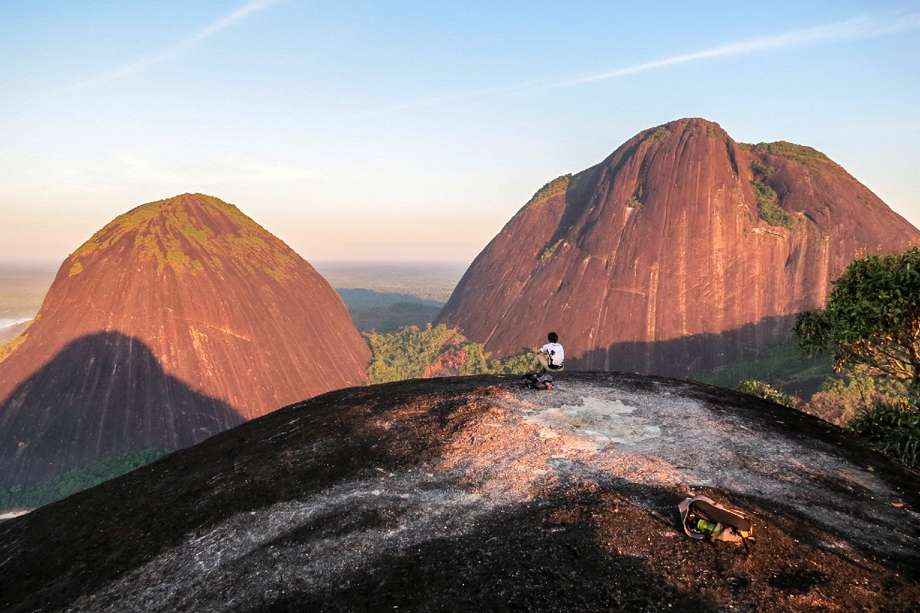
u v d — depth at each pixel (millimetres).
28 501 85562
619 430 9695
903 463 9305
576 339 140500
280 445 10117
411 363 156750
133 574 6680
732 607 4668
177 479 9719
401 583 5434
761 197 155375
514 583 5172
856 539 5992
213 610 5602
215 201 172750
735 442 9094
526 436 9383
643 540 5770
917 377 11414
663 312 135750
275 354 130375
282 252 174625
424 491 7668
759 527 5945
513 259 192750
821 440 9555
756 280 138125
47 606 6461
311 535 6754
